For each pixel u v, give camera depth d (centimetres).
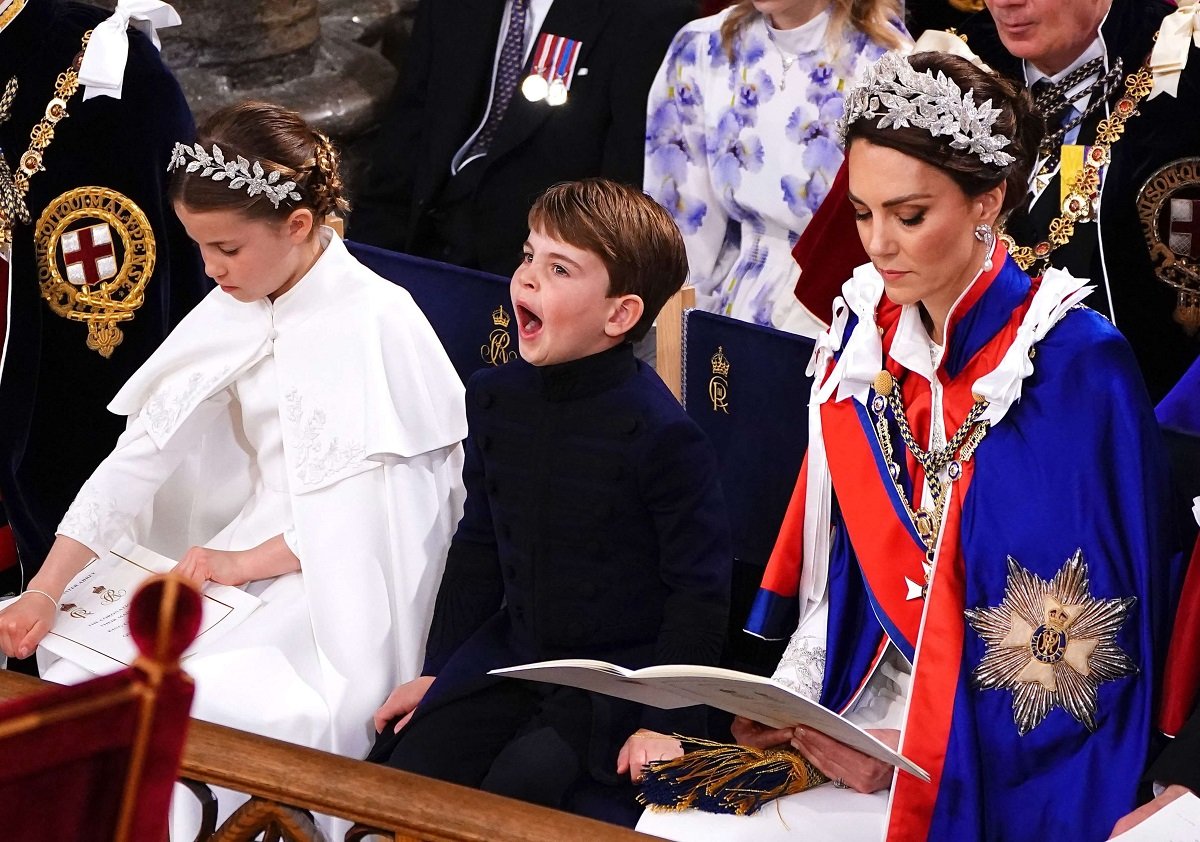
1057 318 805
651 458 895
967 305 812
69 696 410
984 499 812
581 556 921
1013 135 774
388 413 1012
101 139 1206
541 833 615
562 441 919
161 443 1038
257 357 1044
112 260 1223
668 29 1552
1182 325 1173
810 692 876
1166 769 763
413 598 1024
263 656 980
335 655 1002
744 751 838
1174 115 1134
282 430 1034
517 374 949
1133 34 1141
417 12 1697
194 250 1262
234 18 1711
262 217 973
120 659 953
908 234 774
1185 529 872
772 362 1049
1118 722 784
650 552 918
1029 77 1190
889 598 845
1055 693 793
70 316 1228
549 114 1584
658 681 750
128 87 1205
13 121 1209
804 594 912
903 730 808
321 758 669
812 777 834
